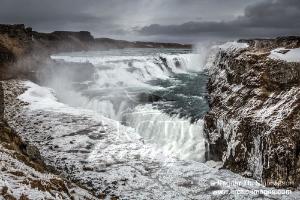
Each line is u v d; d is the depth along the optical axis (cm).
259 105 2138
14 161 1305
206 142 2439
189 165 1952
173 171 1850
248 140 2017
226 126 2214
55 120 2553
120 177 1755
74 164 1888
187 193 1625
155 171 1842
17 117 2638
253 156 1953
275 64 2233
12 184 1078
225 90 2661
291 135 1830
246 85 2366
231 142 2103
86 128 2427
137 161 1956
